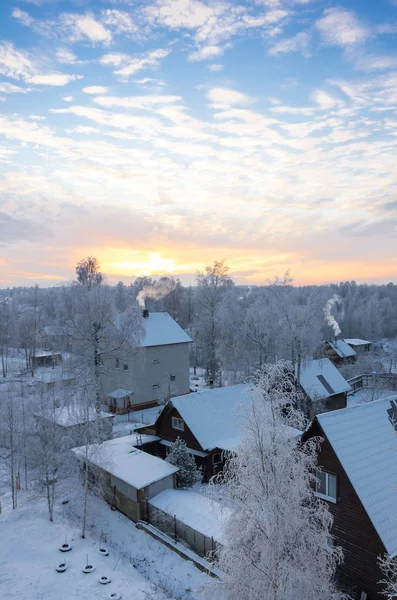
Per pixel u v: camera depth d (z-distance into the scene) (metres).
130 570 16.83
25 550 17.55
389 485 15.65
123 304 67.56
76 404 25.95
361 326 101.94
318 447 16.36
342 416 17.17
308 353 43.47
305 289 81.75
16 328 77.62
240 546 10.33
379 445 17.00
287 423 11.35
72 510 22.09
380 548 14.27
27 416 25.33
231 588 10.23
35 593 14.59
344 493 15.52
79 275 54.12
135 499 21.23
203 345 51.81
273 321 43.50
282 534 9.88
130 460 24.05
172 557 17.77
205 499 20.62
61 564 16.50
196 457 26.39
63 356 35.12
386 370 60.91
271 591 9.85
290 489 10.25
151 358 44.03
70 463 23.14
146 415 40.44
